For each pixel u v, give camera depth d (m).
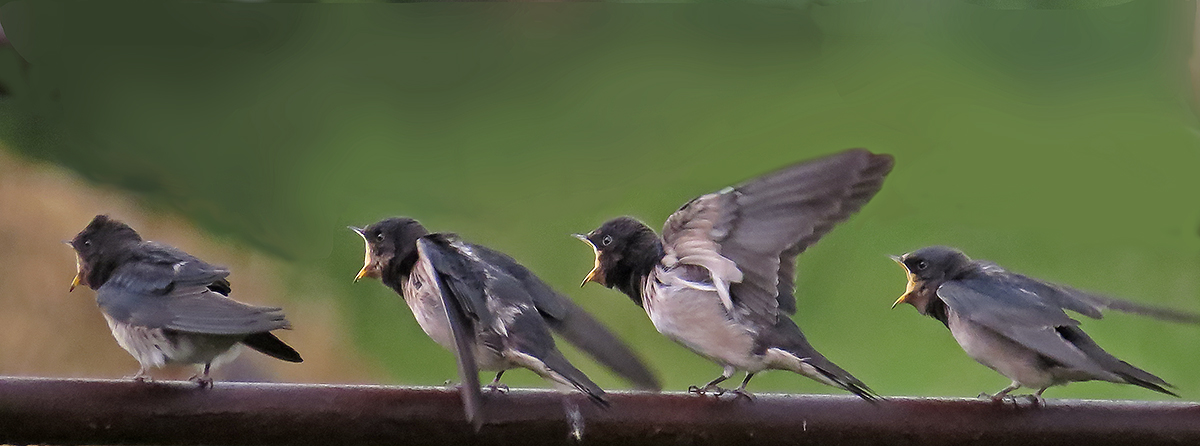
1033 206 12.05
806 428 7.46
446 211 11.43
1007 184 11.98
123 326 8.39
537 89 11.70
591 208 11.66
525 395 7.35
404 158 11.41
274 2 11.12
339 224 11.30
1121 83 11.66
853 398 7.42
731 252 7.88
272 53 11.23
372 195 11.34
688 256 7.97
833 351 12.16
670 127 11.77
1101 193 12.06
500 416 7.29
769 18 11.78
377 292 11.88
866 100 11.97
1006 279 8.82
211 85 11.07
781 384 12.12
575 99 11.77
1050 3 11.56
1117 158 11.92
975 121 11.98
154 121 11.01
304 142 11.24
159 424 7.14
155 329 8.34
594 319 8.12
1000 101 11.95
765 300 7.93
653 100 11.79
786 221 7.83
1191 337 12.10
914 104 11.93
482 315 8.01
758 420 7.40
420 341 11.91
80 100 10.96
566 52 11.77
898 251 12.32
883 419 7.39
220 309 8.11
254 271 11.58
